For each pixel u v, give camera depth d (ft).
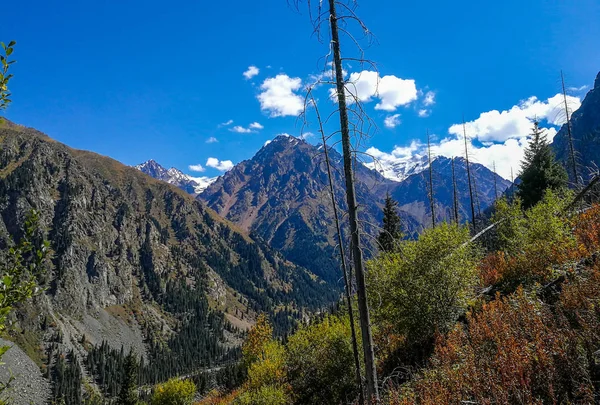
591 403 17.26
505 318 28.43
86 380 451.53
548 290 33.99
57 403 21.42
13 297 14.51
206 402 145.59
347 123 31.32
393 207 122.11
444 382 24.79
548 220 50.19
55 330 493.36
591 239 39.91
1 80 13.89
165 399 146.41
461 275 41.78
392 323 45.96
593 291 26.05
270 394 66.28
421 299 42.04
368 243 32.24
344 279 44.04
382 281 44.29
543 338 22.31
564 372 19.83
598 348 20.49
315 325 68.69
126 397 191.72
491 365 22.93
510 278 45.16
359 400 43.50
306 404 60.03
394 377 38.14
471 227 118.21
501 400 18.60
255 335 147.13
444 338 35.40
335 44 31.04
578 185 75.77
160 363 562.66
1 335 14.29
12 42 14.07
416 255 43.55
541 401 17.66
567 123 117.60
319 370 59.26
